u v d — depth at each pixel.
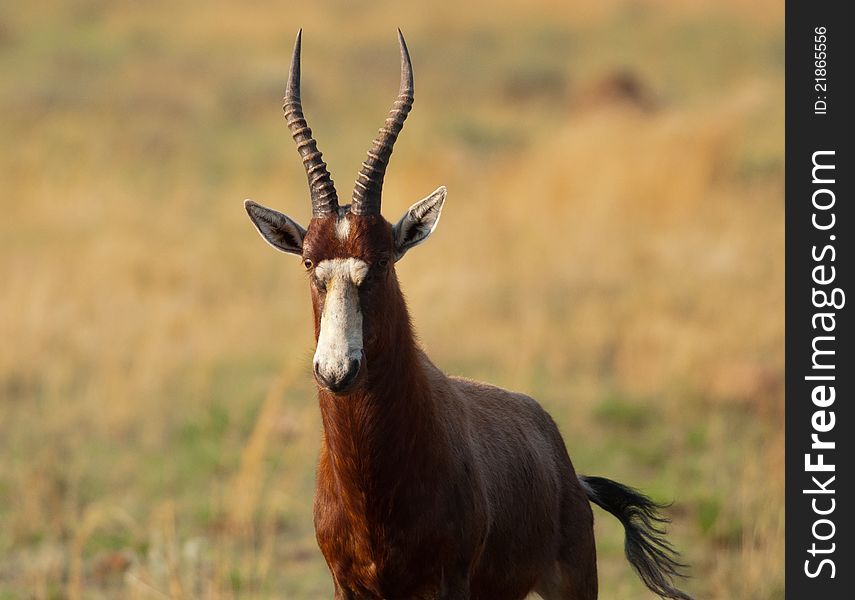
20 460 43.78
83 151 101.62
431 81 144.25
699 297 63.16
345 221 21.78
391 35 167.62
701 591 34.53
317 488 23.52
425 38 167.75
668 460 44.12
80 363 54.69
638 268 69.75
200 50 150.62
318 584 34.78
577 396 50.31
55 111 114.62
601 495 28.11
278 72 135.75
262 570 33.94
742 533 37.16
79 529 37.09
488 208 82.75
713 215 81.69
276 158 104.62
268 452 44.59
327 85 136.12
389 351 21.91
